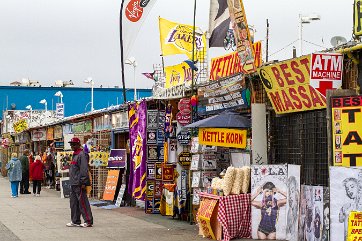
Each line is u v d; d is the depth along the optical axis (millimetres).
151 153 18219
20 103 60250
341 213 9555
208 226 12742
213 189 12820
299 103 11719
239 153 14086
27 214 18141
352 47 9883
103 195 22266
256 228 12195
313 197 10930
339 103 9898
